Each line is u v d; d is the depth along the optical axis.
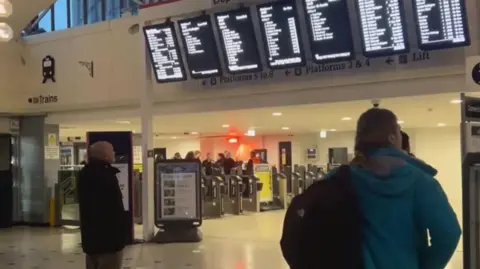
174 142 25.81
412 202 2.15
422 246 2.20
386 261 2.11
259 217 14.83
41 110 13.43
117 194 4.93
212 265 8.45
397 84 8.61
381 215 2.15
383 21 8.06
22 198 14.02
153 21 11.17
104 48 12.32
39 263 8.82
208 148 24.80
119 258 4.98
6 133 13.78
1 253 9.77
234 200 15.63
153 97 11.40
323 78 9.27
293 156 23.09
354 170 2.25
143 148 11.31
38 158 13.77
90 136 10.52
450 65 8.07
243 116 12.89
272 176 17.33
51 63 13.23
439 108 11.54
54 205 13.61
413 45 8.33
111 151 5.04
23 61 13.58
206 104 10.78
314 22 8.67
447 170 18.58
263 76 9.94
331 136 21.95
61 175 13.53
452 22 7.59
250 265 8.41
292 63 9.14
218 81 10.52
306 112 12.12
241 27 9.55
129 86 11.89
